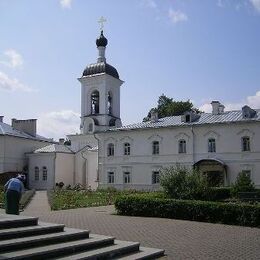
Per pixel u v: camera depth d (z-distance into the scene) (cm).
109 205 3288
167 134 5300
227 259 1252
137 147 5512
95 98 7069
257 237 1684
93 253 1148
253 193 3119
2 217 1284
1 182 6094
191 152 5094
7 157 6519
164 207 2358
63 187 6362
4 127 6800
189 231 1830
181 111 7669
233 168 4834
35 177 6731
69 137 7106
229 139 4894
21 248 1078
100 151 5806
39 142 7238
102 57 7356
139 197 2470
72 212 2638
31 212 2617
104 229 1816
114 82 7131
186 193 2617
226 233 1788
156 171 5334
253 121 4750
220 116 5128
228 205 2145
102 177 5756
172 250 1382
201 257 1277
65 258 1074
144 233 1738
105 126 6794
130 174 5538
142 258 1220
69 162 6862
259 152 4719
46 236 1182
